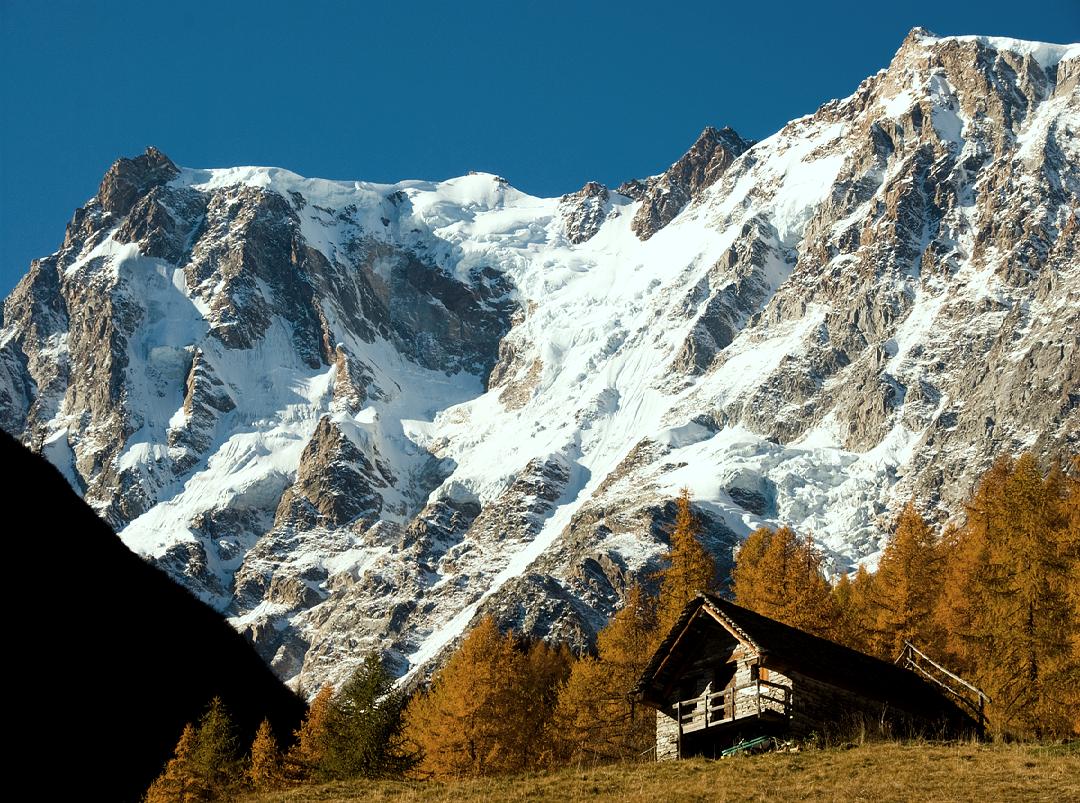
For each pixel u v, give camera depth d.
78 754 84.38
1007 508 86.75
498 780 60.91
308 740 85.88
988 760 54.88
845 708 63.69
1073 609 76.69
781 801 51.16
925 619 85.25
